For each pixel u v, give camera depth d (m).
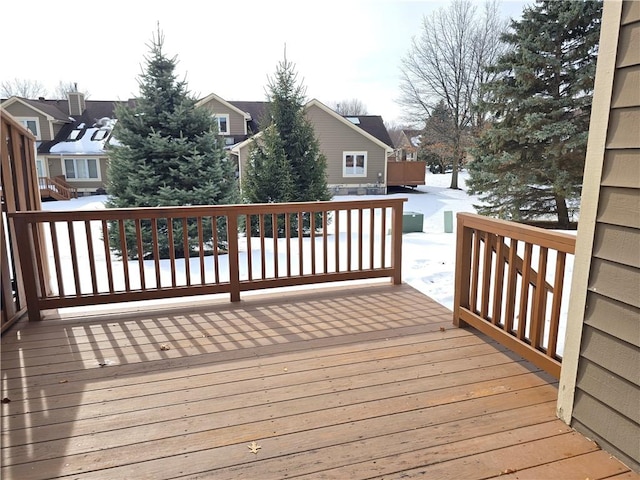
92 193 20.22
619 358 1.64
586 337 1.78
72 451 1.78
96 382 2.35
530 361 2.38
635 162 1.52
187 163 8.05
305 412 2.04
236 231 3.64
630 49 1.51
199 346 2.81
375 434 1.86
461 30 20.50
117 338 2.95
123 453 1.76
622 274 1.60
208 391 2.24
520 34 10.28
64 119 21.22
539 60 9.77
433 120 21.98
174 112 8.09
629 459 1.63
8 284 3.17
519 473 1.62
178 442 1.83
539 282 2.29
